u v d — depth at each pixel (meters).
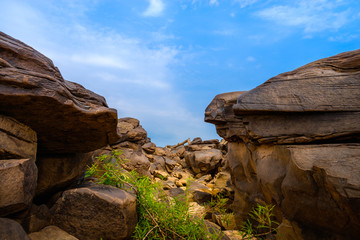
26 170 2.37
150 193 3.78
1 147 2.39
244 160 6.03
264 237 4.82
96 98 3.71
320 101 3.68
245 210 5.72
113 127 3.60
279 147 3.95
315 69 3.97
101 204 2.91
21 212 2.42
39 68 2.62
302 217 3.23
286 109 3.92
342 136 3.37
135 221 3.25
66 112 2.81
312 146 3.43
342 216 2.69
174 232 3.29
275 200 3.85
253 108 4.22
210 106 7.02
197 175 14.60
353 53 3.71
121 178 3.94
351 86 3.53
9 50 2.41
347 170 2.68
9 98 2.29
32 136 3.04
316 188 2.96
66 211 2.91
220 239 3.78
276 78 4.28
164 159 15.88
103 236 2.87
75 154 4.61
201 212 6.26
